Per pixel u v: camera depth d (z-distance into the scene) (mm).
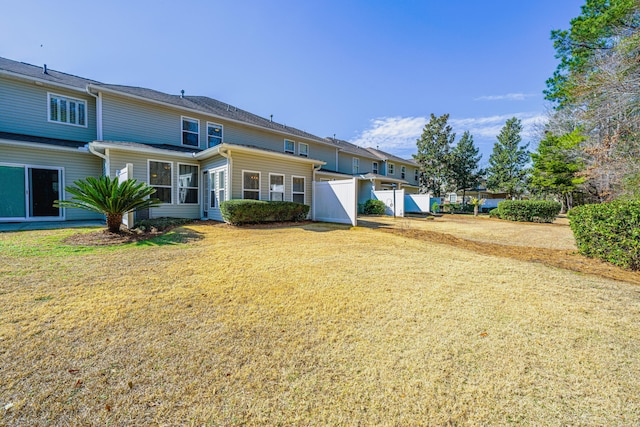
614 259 4992
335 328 2568
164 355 2107
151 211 9672
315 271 4309
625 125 10445
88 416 1552
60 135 10445
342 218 10750
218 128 13781
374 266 4672
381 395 1744
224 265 4527
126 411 1595
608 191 12312
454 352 2213
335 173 18234
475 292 3539
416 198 21531
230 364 2021
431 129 33500
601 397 1741
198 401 1678
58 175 9914
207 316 2756
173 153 10039
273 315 2809
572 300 3309
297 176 11430
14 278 3635
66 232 6828
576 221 5879
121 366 1968
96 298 3102
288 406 1653
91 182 6395
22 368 1910
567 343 2359
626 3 8734
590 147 12703
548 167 19609
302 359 2098
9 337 2271
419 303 3166
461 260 5277
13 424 1485
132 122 11156
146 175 9648
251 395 1732
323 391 1774
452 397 1733
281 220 9984
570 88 11195
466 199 39250
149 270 4172
